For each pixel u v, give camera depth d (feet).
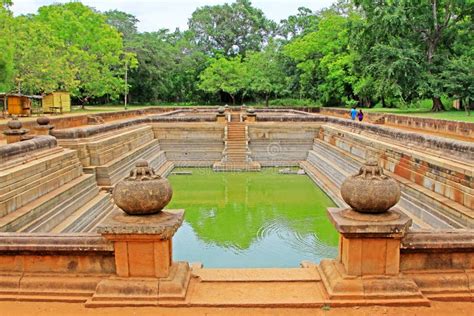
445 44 103.09
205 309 14.64
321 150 80.89
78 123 80.84
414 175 41.86
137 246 15.08
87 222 38.19
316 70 148.66
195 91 195.31
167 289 14.93
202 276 17.01
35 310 14.57
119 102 186.50
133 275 15.23
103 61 130.31
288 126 88.58
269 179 71.36
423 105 143.84
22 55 84.58
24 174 31.91
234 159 83.30
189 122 91.35
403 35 99.25
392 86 91.50
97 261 15.69
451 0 94.07
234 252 36.06
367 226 14.71
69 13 125.08
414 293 14.78
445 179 35.50
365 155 57.52
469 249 15.49
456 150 37.29
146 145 77.00
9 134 39.93
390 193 14.94
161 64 184.75
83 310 14.52
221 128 88.17
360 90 114.01
